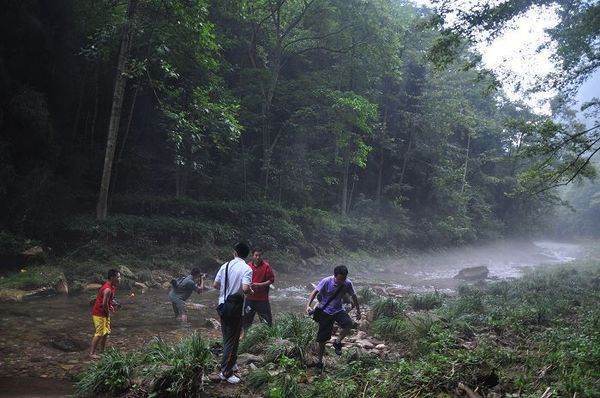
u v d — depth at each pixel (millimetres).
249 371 6305
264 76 22641
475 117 36031
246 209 21344
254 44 24141
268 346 7125
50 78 17172
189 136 19000
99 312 7281
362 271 23562
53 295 11477
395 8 29062
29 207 14266
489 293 15188
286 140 26312
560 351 6461
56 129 18094
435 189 35062
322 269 21766
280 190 25500
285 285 16797
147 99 21328
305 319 8695
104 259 14688
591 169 15820
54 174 16891
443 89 32969
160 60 15977
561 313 11016
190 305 11484
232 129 17797
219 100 18844
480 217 41438
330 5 23641
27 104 15109
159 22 16719
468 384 5445
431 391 5355
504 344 8109
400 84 32094
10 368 6465
